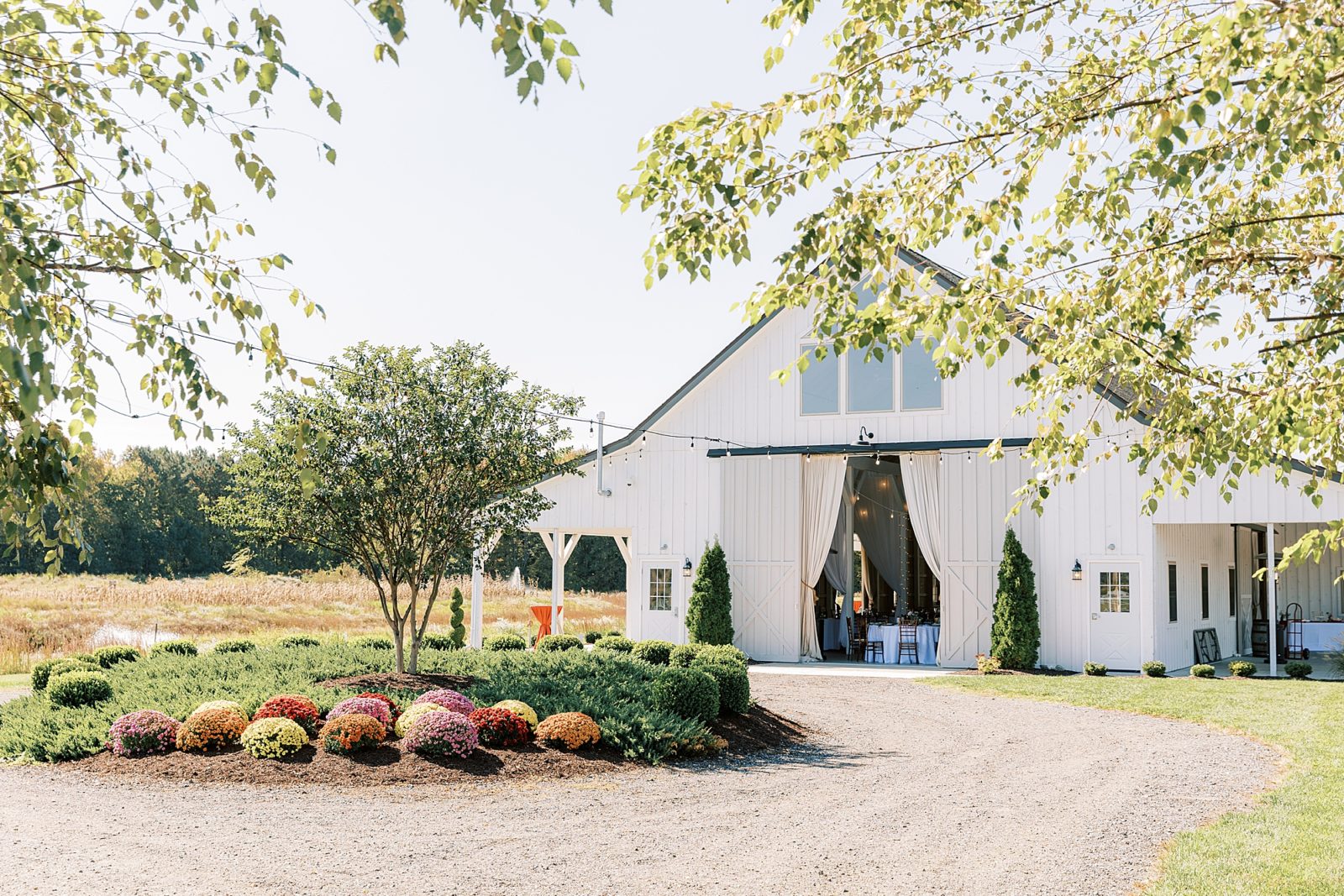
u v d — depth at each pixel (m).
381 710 9.70
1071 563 17.52
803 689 15.47
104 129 3.19
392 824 7.09
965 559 18.31
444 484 12.41
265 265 3.28
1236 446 4.76
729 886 5.71
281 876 5.83
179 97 3.01
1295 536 20.72
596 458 21.08
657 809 7.63
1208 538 20.52
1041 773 9.03
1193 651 19.09
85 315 3.10
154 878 5.78
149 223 2.93
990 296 4.47
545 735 9.58
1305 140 3.94
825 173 4.29
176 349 2.96
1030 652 17.25
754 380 20.09
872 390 19.20
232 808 7.55
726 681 11.23
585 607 38.72
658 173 4.28
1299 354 5.16
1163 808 7.59
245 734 9.07
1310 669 16.38
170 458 64.38
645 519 20.69
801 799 8.00
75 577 43.25
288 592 37.94
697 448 20.41
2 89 2.95
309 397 11.80
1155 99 3.91
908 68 4.67
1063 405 5.14
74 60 3.04
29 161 3.22
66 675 11.63
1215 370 5.29
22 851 6.35
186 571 59.72
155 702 10.77
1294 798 7.75
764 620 19.61
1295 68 3.35
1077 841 6.64
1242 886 5.57
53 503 3.06
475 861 6.17
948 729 11.81
